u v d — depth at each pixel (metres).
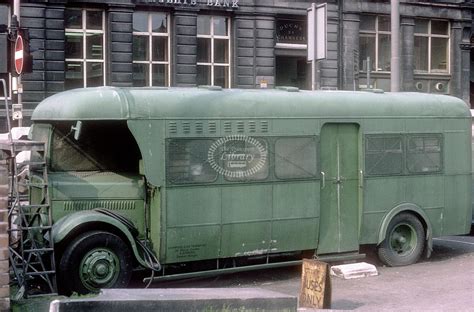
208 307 7.16
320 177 11.41
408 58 33.28
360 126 11.80
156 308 6.94
